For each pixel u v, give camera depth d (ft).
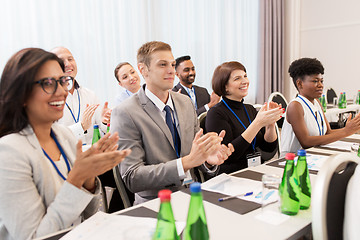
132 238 2.40
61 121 8.31
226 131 6.03
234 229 2.97
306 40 18.54
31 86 3.10
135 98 5.15
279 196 3.31
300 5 18.44
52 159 3.57
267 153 6.46
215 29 15.10
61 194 3.07
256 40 16.80
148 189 4.68
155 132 4.97
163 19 13.39
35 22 10.27
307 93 6.91
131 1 12.33
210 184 4.24
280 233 2.87
